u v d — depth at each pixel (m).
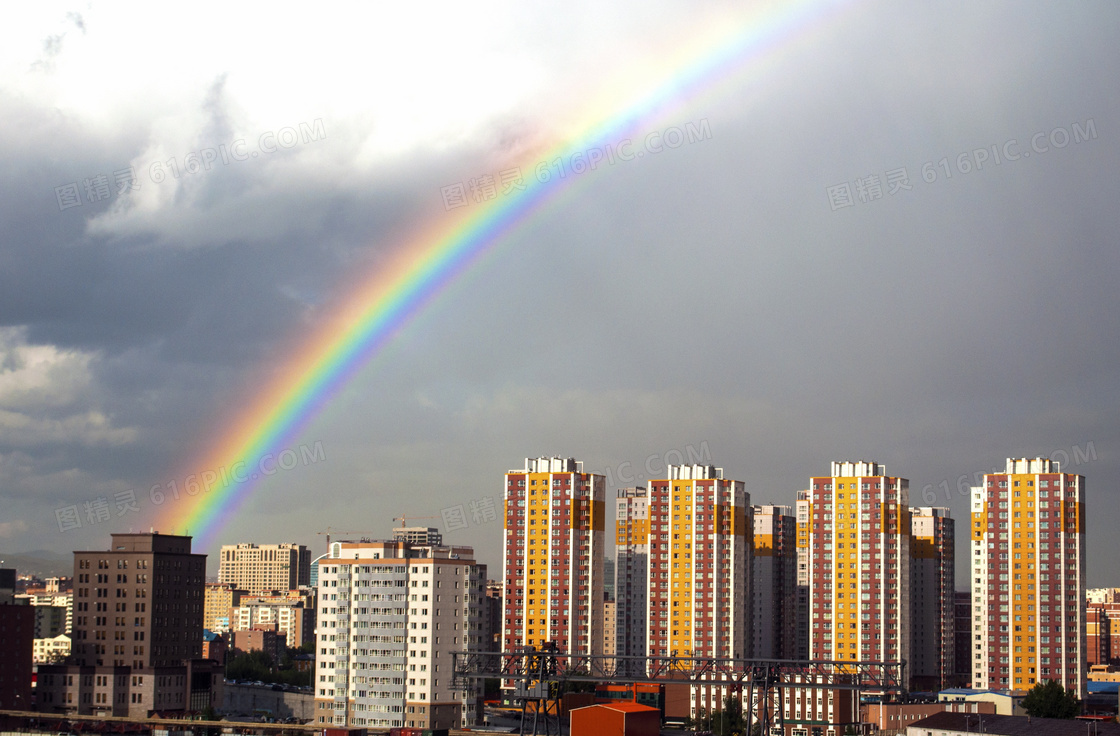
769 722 199.12
